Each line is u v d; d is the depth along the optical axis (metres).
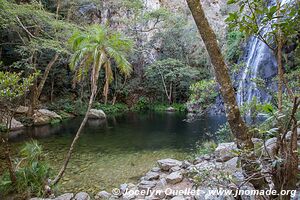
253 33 2.03
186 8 19.78
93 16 16.80
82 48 5.72
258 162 1.58
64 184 5.05
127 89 18.95
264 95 7.32
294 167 1.54
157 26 18.44
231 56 13.34
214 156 4.85
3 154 6.89
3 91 3.62
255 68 10.87
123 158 6.91
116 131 10.93
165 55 18.83
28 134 10.21
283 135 1.58
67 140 9.22
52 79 15.60
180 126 11.80
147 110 18.59
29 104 12.69
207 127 10.27
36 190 4.25
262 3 1.98
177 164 5.24
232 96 1.77
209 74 17.45
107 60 6.00
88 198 4.27
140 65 19.38
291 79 4.49
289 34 2.01
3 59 13.75
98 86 17.50
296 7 2.06
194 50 18.47
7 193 4.14
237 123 1.75
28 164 4.70
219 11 18.95
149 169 5.95
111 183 5.10
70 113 15.27
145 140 9.13
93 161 6.65
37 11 9.90
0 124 4.40
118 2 15.61
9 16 9.72
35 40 10.94
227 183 1.74
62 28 10.85
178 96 19.38
